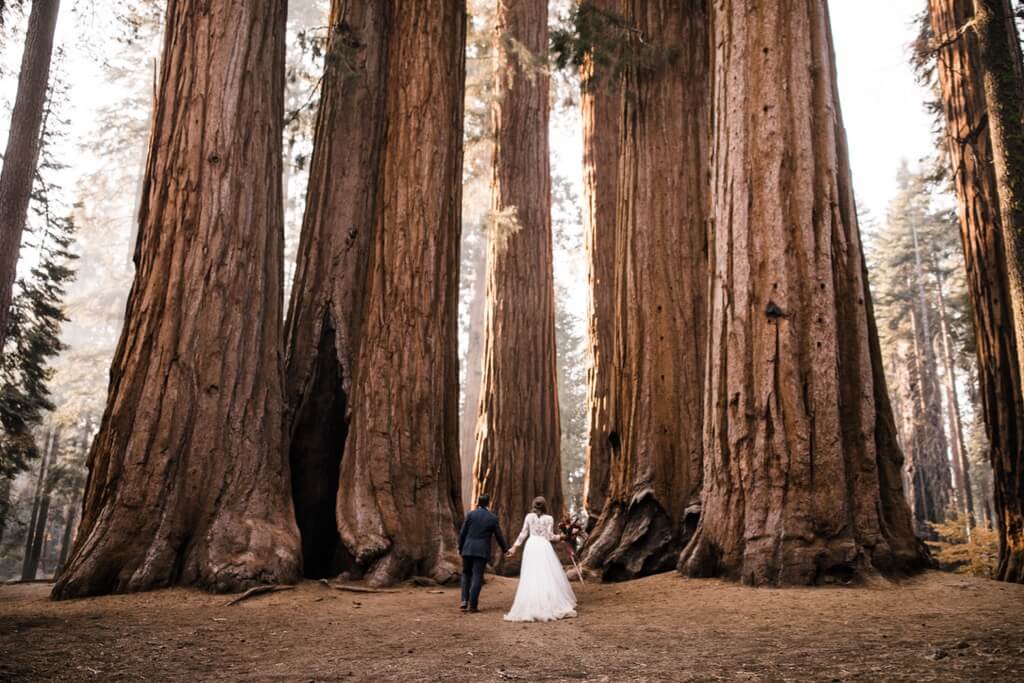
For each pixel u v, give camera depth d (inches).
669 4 556.7
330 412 531.2
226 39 470.0
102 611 326.0
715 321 420.2
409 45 563.5
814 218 403.2
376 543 442.6
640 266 525.7
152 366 415.5
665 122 542.9
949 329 1581.0
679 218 525.0
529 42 864.3
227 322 438.9
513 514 730.8
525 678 181.2
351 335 545.6
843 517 358.3
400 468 477.7
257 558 391.2
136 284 438.9
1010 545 462.6
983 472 1830.7
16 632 268.5
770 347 389.4
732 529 382.6
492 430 763.4
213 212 446.3
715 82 452.1
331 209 571.5
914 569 361.7
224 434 422.6
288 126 676.7
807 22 427.5
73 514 1295.5
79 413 1418.6
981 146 516.4
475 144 943.7
